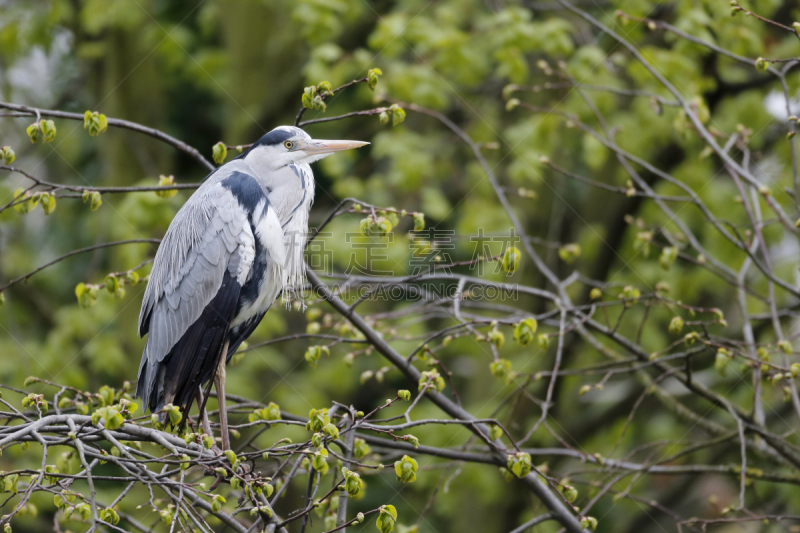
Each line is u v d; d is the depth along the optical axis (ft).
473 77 39.04
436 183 45.93
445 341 22.75
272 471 25.17
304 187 24.49
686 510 41.91
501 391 37.96
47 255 51.08
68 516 16.24
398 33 36.73
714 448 33.24
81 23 43.16
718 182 41.83
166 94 47.60
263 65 43.14
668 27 23.61
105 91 43.88
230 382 38.29
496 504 38.68
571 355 35.27
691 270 41.81
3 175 47.78
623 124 38.24
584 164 45.93
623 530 41.39
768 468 30.01
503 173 45.16
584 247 40.68
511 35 33.45
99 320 39.73
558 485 19.15
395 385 48.98
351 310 22.00
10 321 42.60
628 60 34.96
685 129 25.61
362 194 43.50
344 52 41.78
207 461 15.06
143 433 15.67
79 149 51.29
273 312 39.70
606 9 38.88
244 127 42.11
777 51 36.55
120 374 40.47
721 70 36.40
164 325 21.98
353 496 15.20
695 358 36.55
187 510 14.28
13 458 34.60
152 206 34.45
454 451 21.47
